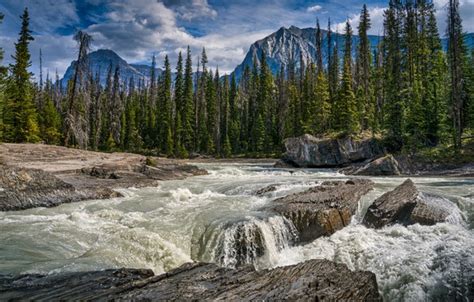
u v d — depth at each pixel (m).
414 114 36.16
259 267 10.58
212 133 70.12
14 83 42.50
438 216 12.46
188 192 18.53
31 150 29.98
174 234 11.39
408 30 46.50
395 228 12.16
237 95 86.81
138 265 9.11
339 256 10.68
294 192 17.38
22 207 14.35
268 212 12.61
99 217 13.15
